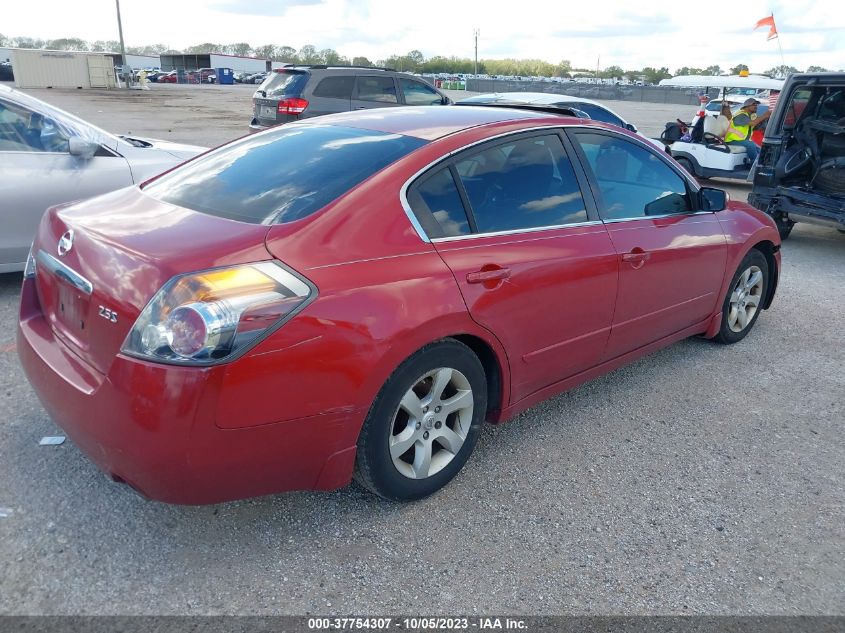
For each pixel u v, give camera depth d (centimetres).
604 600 252
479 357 320
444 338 288
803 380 455
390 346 260
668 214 414
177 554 265
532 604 249
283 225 257
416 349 272
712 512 308
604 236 359
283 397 239
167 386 222
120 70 6175
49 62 4853
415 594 251
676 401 418
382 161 293
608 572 267
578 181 360
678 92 4312
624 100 4503
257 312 231
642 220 390
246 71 9238
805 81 823
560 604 250
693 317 446
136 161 579
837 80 792
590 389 430
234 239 246
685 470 341
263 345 231
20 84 4791
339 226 263
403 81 1348
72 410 249
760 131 1401
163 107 3012
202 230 257
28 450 328
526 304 316
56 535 272
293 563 264
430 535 284
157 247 245
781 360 488
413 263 275
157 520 284
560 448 358
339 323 247
